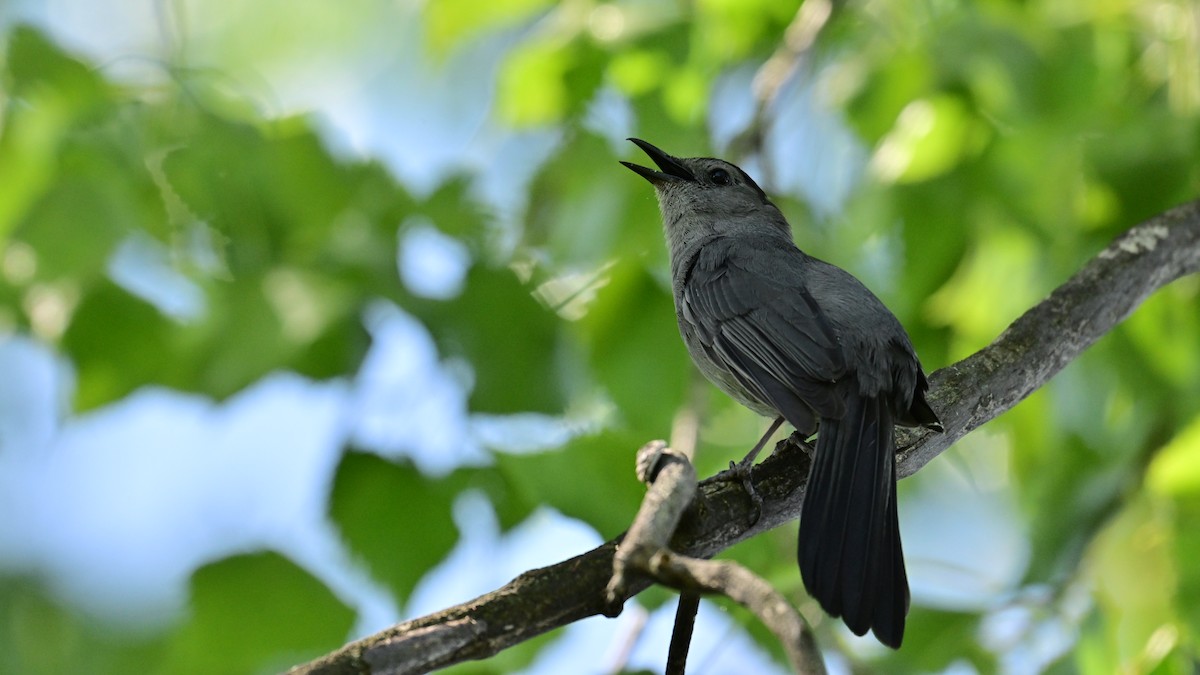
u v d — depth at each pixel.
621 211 11.38
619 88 11.48
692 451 9.42
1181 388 10.61
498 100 11.76
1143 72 11.33
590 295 10.94
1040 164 10.75
